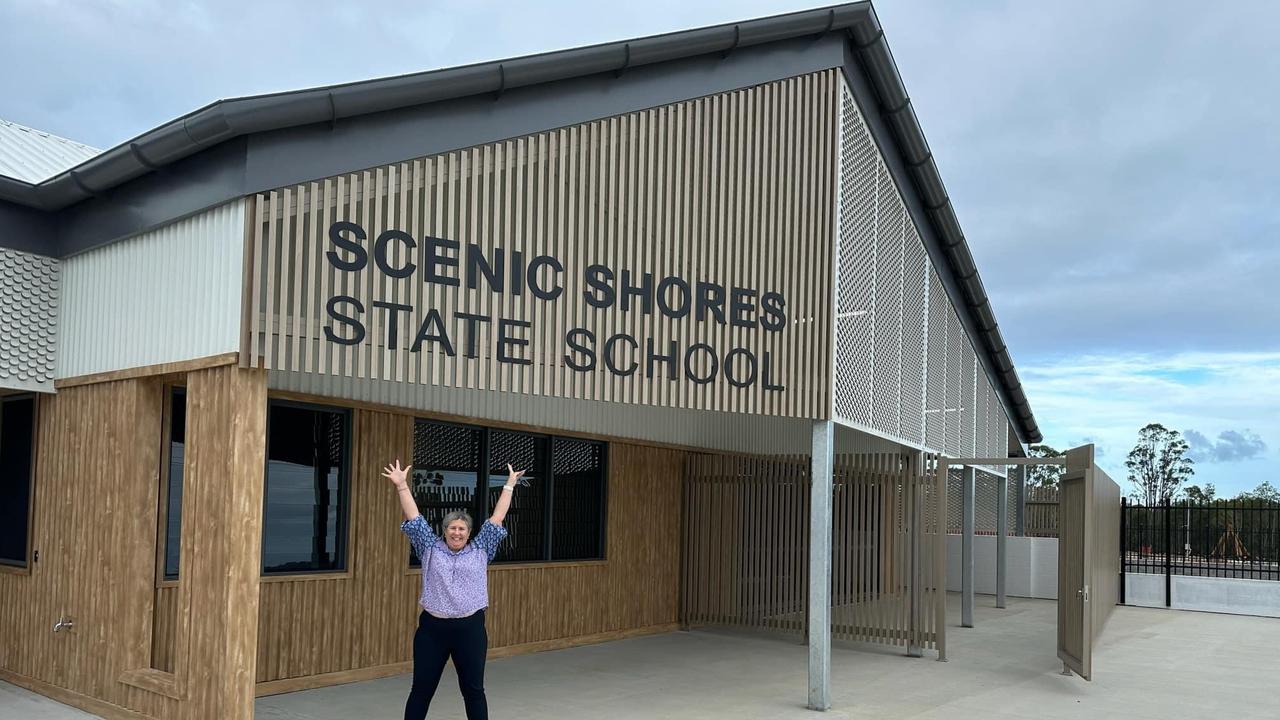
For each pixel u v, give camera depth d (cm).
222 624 627
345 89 640
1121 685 1089
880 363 1148
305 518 883
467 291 709
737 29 882
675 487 1395
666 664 1098
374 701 836
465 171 716
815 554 919
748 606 1346
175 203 685
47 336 827
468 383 702
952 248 1517
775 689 980
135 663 727
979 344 1970
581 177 790
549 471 1172
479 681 646
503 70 721
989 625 1627
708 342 867
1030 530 2639
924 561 1250
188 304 676
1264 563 2094
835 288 962
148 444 745
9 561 877
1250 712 953
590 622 1228
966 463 1293
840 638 1299
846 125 1031
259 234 625
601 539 1253
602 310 795
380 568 945
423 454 1005
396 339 668
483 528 674
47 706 768
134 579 732
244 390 631
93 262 795
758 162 923
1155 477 7169
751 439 1527
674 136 860
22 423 880
